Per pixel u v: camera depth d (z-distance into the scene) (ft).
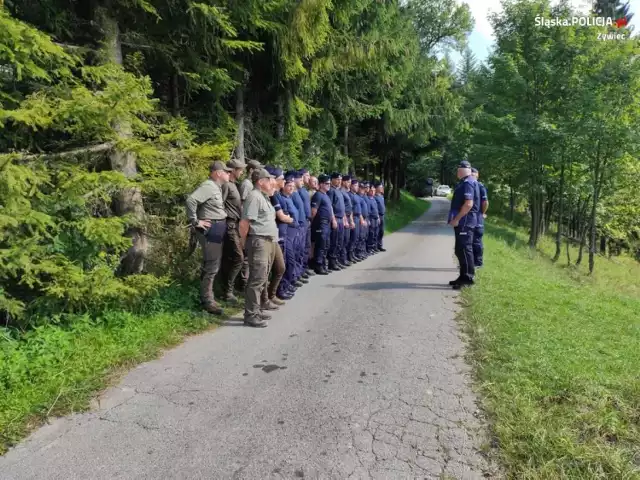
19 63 13.99
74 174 15.58
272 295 20.29
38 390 11.73
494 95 64.59
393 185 98.99
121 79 16.53
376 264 32.22
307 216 25.76
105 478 8.76
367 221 35.55
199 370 13.57
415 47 57.06
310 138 43.96
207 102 28.45
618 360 13.99
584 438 9.78
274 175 21.38
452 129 65.31
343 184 32.22
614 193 67.97
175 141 20.61
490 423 10.55
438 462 9.20
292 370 13.57
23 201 13.56
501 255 39.34
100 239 15.75
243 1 23.45
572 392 11.60
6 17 13.60
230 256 20.31
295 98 34.17
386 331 17.03
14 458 9.36
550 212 88.79
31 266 13.92
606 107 53.36
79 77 18.65
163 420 10.80
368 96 53.57
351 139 60.64
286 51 28.50
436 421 10.72
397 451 9.57
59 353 13.56
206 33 22.70
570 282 37.17
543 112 60.49
